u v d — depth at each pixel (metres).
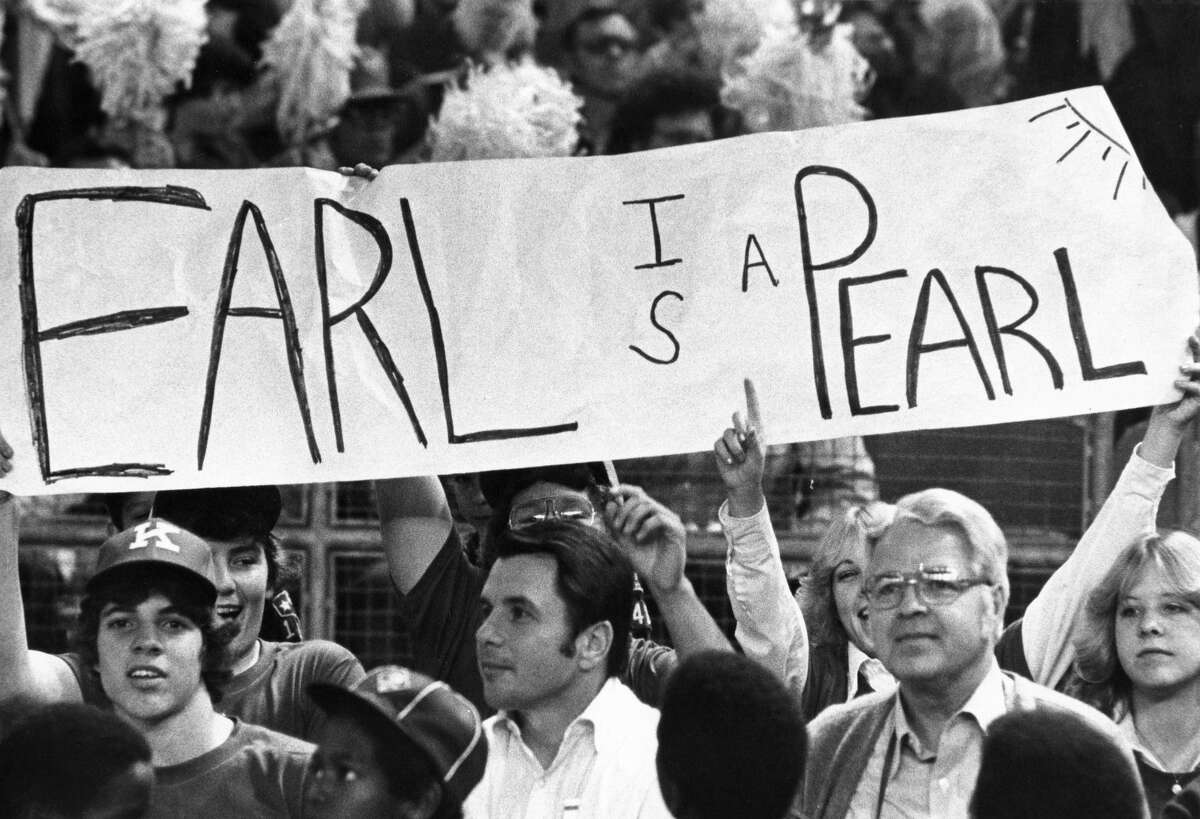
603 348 11.59
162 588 9.98
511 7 16.69
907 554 9.48
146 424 11.51
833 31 16.34
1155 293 11.28
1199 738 10.75
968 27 17.16
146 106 16.11
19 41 16.45
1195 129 17.36
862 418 11.39
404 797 8.28
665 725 8.19
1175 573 10.66
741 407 11.45
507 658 9.75
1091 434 15.41
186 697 9.98
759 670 8.19
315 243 11.70
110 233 11.65
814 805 9.91
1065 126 11.49
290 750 10.09
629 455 11.45
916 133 11.57
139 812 8.05
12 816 7.93
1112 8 17.42
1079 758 7.34
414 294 11.66
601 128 16.81
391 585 15.31
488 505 12.37
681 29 16.83
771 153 11.65
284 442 11.54
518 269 11.67
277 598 12.55
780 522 15.39
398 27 16.84
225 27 16.64
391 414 11.57
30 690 10.73
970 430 15.50
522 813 9.74
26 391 11.49
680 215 11.66
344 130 16.59
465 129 15.71
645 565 10.88
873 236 11.54
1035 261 11.39
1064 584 11.20
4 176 11.61
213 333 11.61
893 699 9.95
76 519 15.16
